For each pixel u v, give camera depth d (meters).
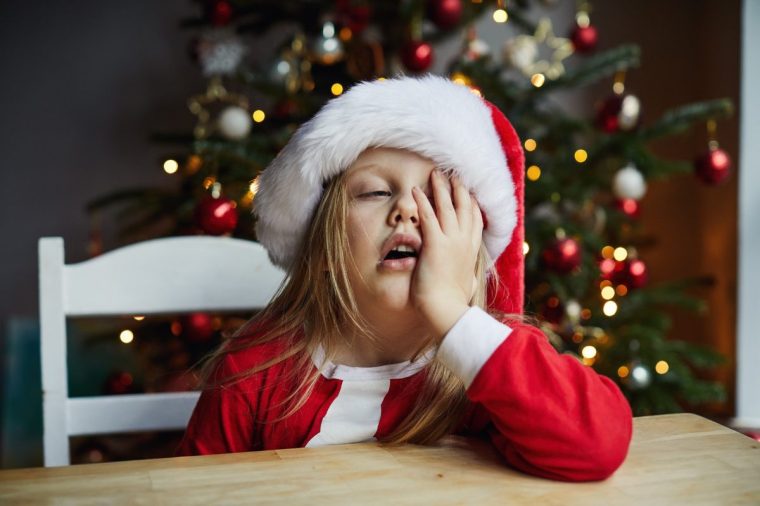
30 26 2.45
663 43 2.62
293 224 1.04
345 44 1.95
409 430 0.96
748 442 0.88
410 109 0.95
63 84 2.47
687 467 0.83
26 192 2.49
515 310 1.11
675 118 1.94
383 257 0.94
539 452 0.82
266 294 1.22
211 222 1.50
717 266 2.44
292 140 1.02
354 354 1.03
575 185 1.94
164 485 0.79
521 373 0.85
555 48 2.58
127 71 2.50
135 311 1.19
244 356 1.06
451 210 0.94
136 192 1.96
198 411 1.05
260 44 2.46
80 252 2.51
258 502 0.76
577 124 1.95
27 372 2.46
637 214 2.14
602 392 0.85
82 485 0.79
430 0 1.84
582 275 1.91
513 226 1.04
